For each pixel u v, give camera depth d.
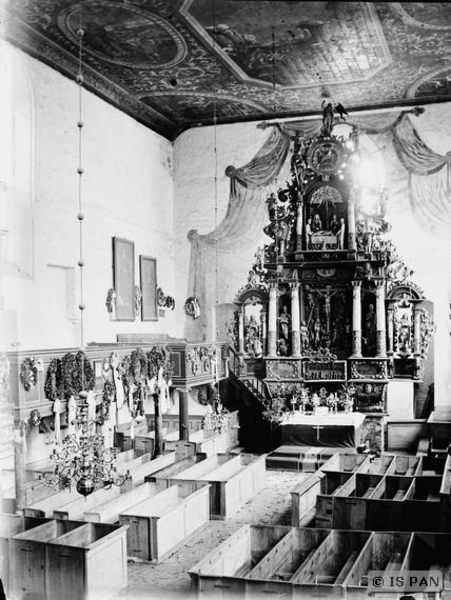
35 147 19.05
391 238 25.58
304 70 22.22
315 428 21.73
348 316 23.81
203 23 18.50
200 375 22.80
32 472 16.42
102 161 22.66
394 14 17.92
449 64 21.69
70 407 14.93
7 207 18.22
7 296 17.97
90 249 21.81
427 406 24.64
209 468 18.98
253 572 10.99
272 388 23.86
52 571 11.45
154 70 21.92
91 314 21.72
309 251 23.52
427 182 25.25
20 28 18.08
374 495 15.18
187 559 13.85
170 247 27.64
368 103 25.61
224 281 27.23
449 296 24.89
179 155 27.80
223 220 27.23
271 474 20.92
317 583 10.98
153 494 16.38
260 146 26.97
